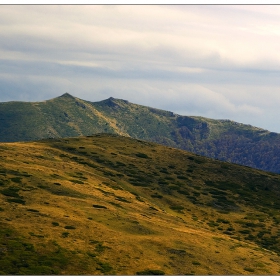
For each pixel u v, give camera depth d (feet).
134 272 382.22
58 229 437.17
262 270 446.19
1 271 344.90
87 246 414.41
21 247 387.14
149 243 454.40
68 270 366.22
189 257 439.22
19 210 468.75
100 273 370.53
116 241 438.40
